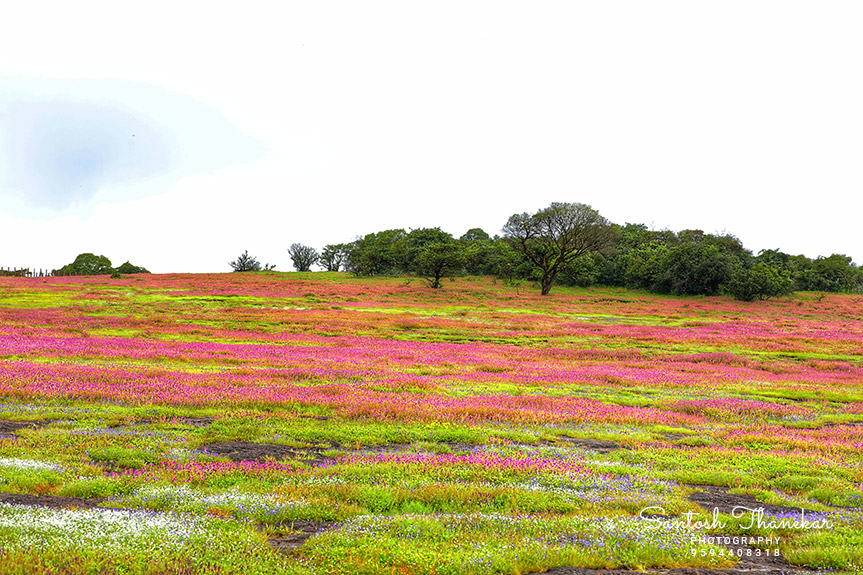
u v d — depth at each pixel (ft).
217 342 139.13
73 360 98.63
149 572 22.63
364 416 64.03
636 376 105.50
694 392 91.35
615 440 59.52
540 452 51.62
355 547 26.58
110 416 59.06
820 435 64.13
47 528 26.91
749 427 66.95
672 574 25.90
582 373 106.01
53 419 57.72
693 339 163.63
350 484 37.88
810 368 124.36
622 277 352.90
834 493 41.16
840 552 27.89
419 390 82.23
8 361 93.09
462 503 35.83
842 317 247.09
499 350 141.18
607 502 36.86
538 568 25.68
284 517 32.24
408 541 27.63
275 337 152.05
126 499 34.30
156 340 135.95
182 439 51.01
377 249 416.26
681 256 323.16
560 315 229.86
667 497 38.37
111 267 429.38
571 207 303.48
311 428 57.67
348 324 180.86
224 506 32.96
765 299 306.35
